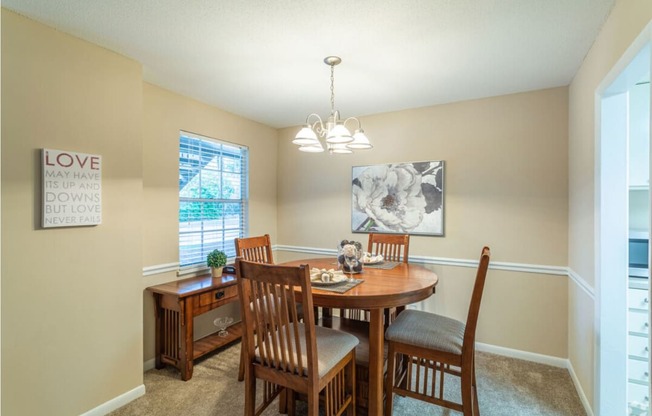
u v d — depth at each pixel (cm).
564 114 269
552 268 272
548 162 275
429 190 322
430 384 242
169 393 230
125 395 218
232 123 353
